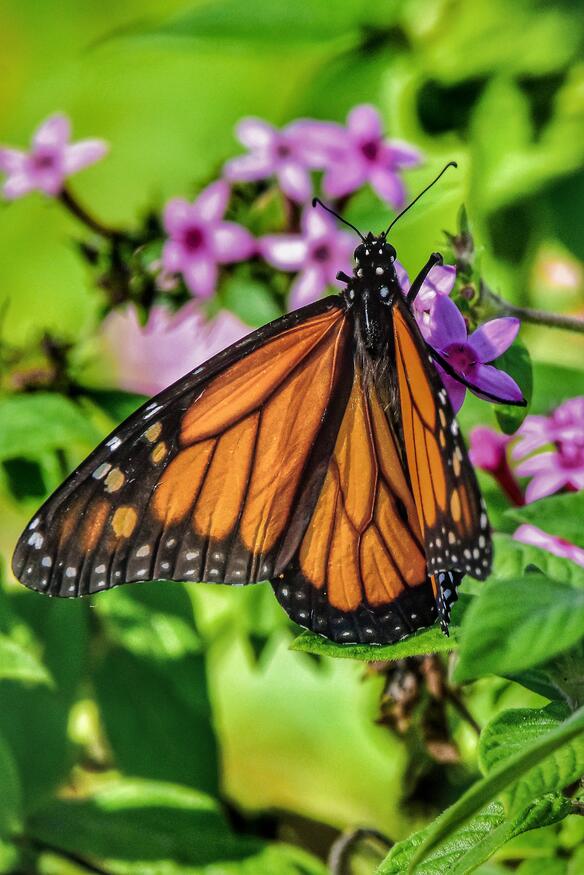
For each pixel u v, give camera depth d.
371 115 1.30
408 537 1.20
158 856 1.26
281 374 1.21
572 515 1.18
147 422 1.20
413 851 1.19
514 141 1.32
